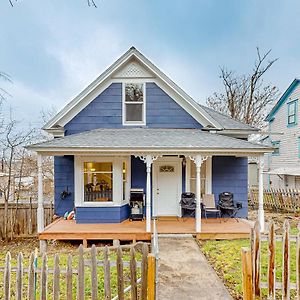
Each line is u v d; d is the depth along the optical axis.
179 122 12.46
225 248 8.59
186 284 5.75
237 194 12.53
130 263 4.55
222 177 12.56
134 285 4.55
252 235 4.85
